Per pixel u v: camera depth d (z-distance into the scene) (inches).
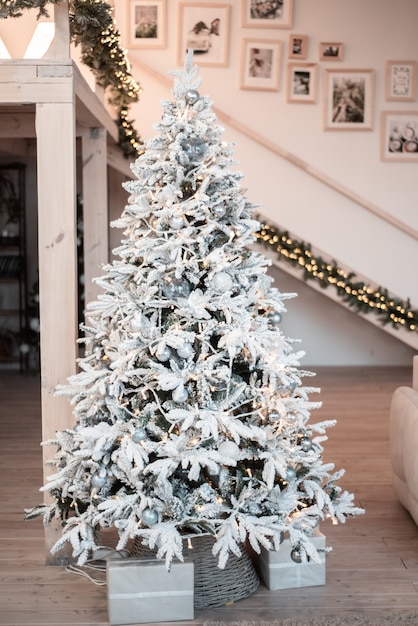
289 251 261.0
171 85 257.0
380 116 272.5
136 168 106.0
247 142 269.3
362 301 261.7
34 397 246.7
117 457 99.3
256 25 268.5
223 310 101.0
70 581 112.2
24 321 307.0
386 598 106.0
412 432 126.5
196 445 98.0
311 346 305.1
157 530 95.3
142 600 99.1
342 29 269.6
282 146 273.0
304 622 97.3
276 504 101.5
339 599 105.8
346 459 175.2
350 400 238.1
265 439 100.0
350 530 131.6
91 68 182.2
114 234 295.3
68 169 116.7
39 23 135.0
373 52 270.4
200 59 268.5
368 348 305.0
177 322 101.1
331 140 273.0
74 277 118.3
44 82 115.7
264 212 271.4
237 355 105.5
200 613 101.8
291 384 108.0
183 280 102.5
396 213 275.1
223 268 101.3
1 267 295.9
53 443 109.7
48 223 117.6
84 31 145.3
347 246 273.4
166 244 99.5
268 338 106.5
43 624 99.3
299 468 106.7
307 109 271.9
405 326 264.7
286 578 109.2
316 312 304.0
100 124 177.6
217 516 101.3
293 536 99.7
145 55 267.4
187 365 99.7
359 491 152.3
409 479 127.3
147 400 103.8
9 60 115.5
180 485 102.8
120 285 105.4
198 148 102.8
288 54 269.6
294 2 268.7
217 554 104.6
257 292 108.3
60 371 119.3
